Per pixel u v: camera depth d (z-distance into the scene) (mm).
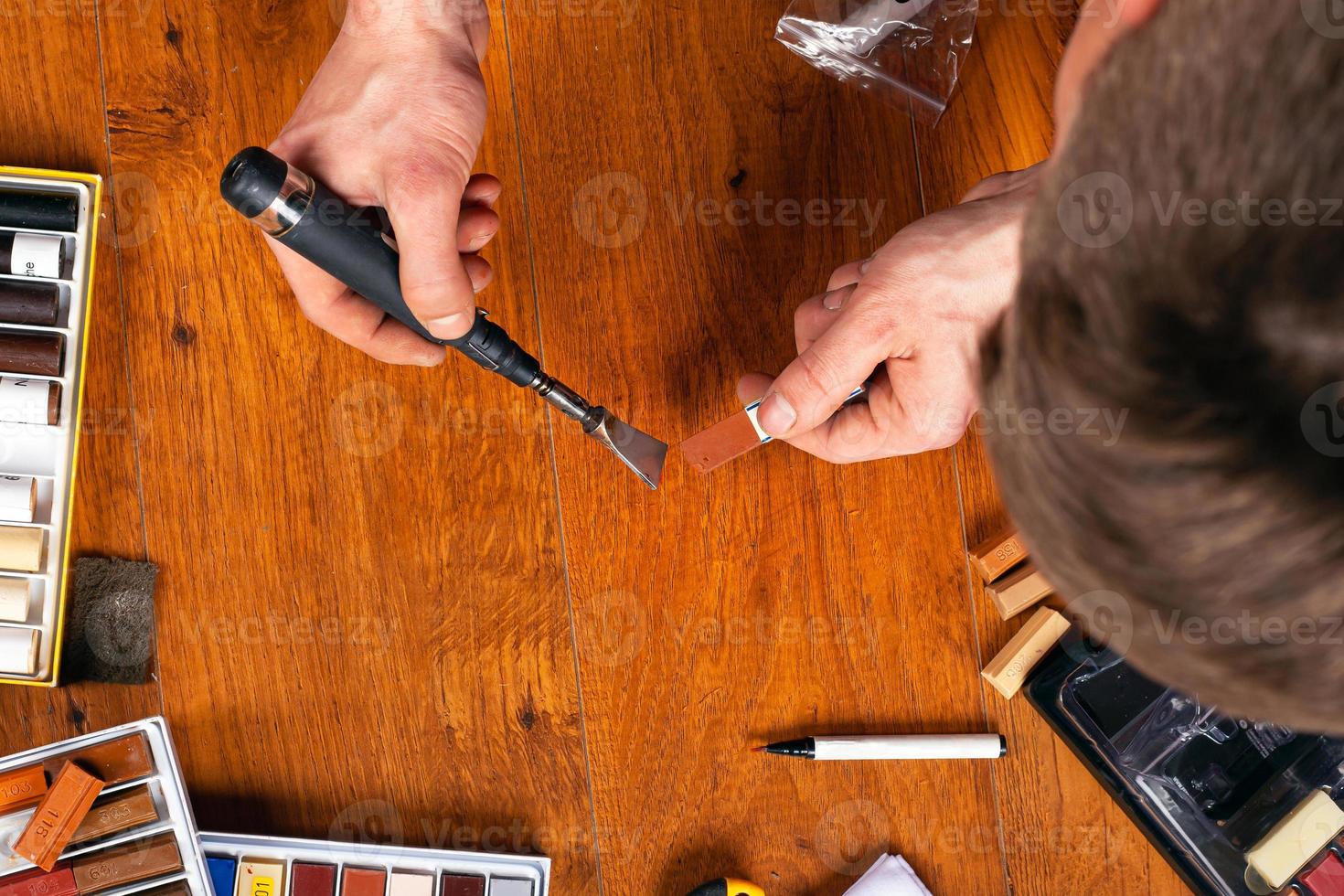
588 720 825
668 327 836
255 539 819
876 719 831
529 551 830
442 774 820
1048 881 820
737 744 827
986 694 831
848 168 840
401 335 718
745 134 839
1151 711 776
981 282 645
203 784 810
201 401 820
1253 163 175
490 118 832
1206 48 178
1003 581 817
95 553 814
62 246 761
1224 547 193
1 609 750
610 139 833
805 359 646
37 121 820
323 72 635
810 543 834
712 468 740
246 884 755
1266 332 183
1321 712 213
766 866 821
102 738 718
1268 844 717
